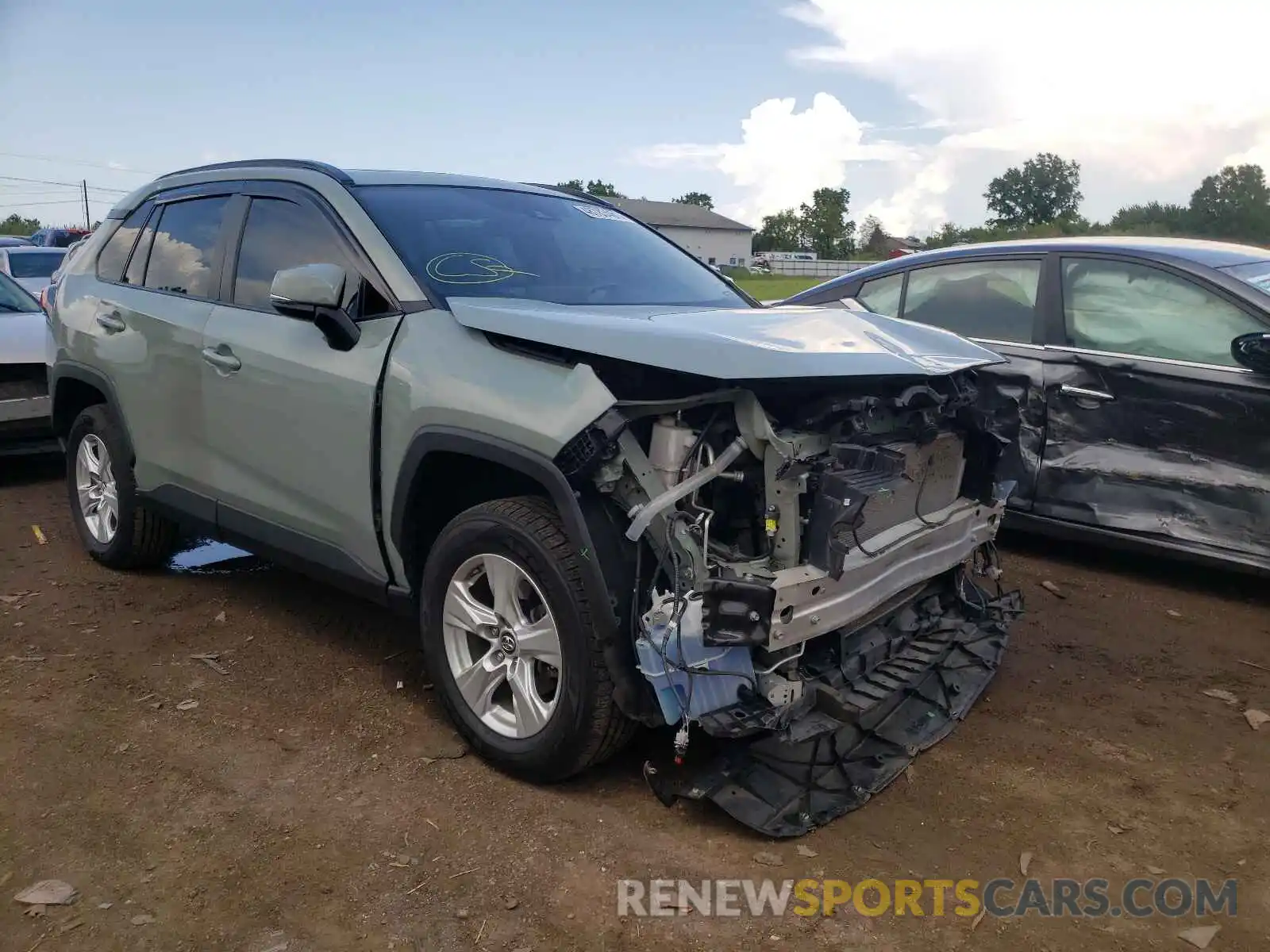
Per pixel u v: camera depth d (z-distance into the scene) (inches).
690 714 106.5
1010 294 220.4
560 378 113.4
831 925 99.7
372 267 139.1
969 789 126.3
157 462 176.7
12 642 163.8
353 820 115.0
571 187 196.4
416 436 124.6
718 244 3673.7
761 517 111.7
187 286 171.5
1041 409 207.0
